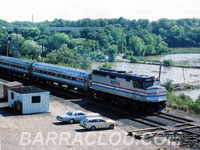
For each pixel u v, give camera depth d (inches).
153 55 7086.6
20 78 2458.2
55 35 6811.0
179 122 1275.8
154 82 1421.0
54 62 3592.5
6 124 1173.1
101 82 1647.4
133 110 1469.0
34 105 1380.4
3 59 2709.2
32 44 4261.8
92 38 7308.1
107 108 1488.7
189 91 3262.8
